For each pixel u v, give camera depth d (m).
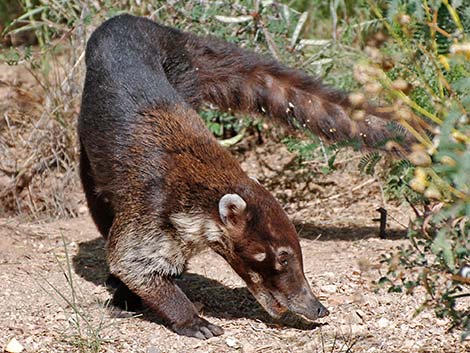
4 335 6.48
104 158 7.12
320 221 8.90
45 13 10.58
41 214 9.48
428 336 6.27
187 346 6.39
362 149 7.32
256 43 9.46
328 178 9.62
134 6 9.67
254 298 7.20
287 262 6.41
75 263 7.93
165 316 6.62
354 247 8.10
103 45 7.48
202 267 7.83
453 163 4.76
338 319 6.63
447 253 4.91
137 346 6.37
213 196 6.59
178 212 6.62
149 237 6.68
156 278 6.69
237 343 6.38
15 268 7.74
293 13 9.93
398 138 6.48
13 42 10.79
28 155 9.84
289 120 8.20
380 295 6.88
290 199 9.45
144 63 7.41
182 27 9.51
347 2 10.77
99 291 7.34
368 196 9.32
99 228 7.75
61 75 10.20
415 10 5.49
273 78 8.16
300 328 6.59
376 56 5.42
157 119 7.01
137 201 6.78
